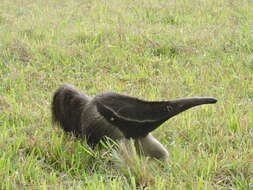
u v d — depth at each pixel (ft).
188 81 80.12
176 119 61.16
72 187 42.68
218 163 47.65
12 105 65.92
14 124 60.23
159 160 49.55
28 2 152.05
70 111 55.36
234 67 87.45
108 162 50.08
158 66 88.84
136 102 50.06
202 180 42.93
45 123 60.18
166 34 107.04
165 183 43.24
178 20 123.54
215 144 54.24
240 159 47.83
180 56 94.63
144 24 118.21
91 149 51.01
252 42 101.60
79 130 54.70
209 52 96.68
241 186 43.80
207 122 60.29
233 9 136.98
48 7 143.95
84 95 55.77
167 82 79.20
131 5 141.28
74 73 84.02
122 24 116.37
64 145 52.65
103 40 102.94
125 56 92.79
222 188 43.68
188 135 57.26
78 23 120.06
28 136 54.29
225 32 109.19
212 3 143.64
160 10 134.21
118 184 42.32
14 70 82.79
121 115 49.55
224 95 72.33
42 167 48.32
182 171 45.47
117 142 49.98
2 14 129.70
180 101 48.88
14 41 97.09
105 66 88.02
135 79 81.61
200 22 122.11
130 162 46.47
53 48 95.81
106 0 151.23
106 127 50.34
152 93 73.26
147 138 51.16
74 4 148.87
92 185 42.34
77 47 95.96
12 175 44.32
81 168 49.01
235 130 59.11
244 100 70.85
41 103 68.90
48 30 112.68
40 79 79.87
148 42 99.30
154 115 49.34
